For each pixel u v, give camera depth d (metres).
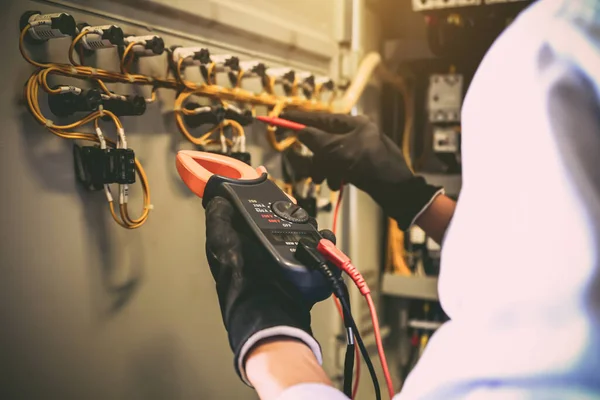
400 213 0.86
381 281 1.81
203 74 1.02
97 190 0.83
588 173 0.41
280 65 1.25
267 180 0.71
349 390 0.58
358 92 1.43
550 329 0.40
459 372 0.42
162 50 0.83
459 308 0.45
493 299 0.42
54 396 0.78
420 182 0.87
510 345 0.41
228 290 0.55
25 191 0.73
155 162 0.94
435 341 0.45
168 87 0.91
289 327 0.50
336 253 0.57
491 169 0.44
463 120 0.47
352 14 1.49
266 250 0.57
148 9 0.90
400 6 1.86
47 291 0.77
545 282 0.40
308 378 0.46
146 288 0.93
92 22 0.81
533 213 0.41
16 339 0.73
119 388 0.89
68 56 0.78
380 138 0.89
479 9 1.51
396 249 1.77
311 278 0.55
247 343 0.49
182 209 1.00
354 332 0.57
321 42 1.40
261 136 1.18
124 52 0.82
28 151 0.74
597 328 0.40
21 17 0.72
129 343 0.90
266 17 1.19
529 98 0.42
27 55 0.73
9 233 0.72
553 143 0.41
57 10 0.76
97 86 0.82
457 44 1.61
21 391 0.74
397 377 1.86
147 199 0.85
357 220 1.59
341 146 0.86
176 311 1.00
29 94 0.71
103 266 0.85
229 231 0.60
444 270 0.47
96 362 0.85
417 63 1.75
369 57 1.49
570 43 0.43
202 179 0.68
